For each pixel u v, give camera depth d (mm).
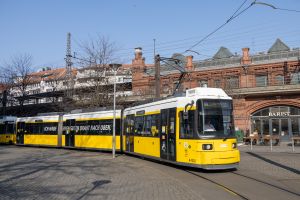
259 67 44594
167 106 17766
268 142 37406
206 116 15297
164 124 17938
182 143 15984
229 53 55062
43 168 16828
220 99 15734
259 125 42875
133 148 22297
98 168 16734
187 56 50406
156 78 26859
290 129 41031
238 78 46031
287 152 26656
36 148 33812
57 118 33125
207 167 14586
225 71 46938
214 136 15055
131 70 55188
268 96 42156
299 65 42375
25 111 55750
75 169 16344
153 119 19391
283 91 40500
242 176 14039
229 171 15594
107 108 27172
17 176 14289
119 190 10977
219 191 10891
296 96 40625
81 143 29422
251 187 11539
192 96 15969
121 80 55469
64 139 31891
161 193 10445
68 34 51281
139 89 52375
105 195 10188
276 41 52188
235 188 11367
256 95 42625
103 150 27031
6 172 15555
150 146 19547
